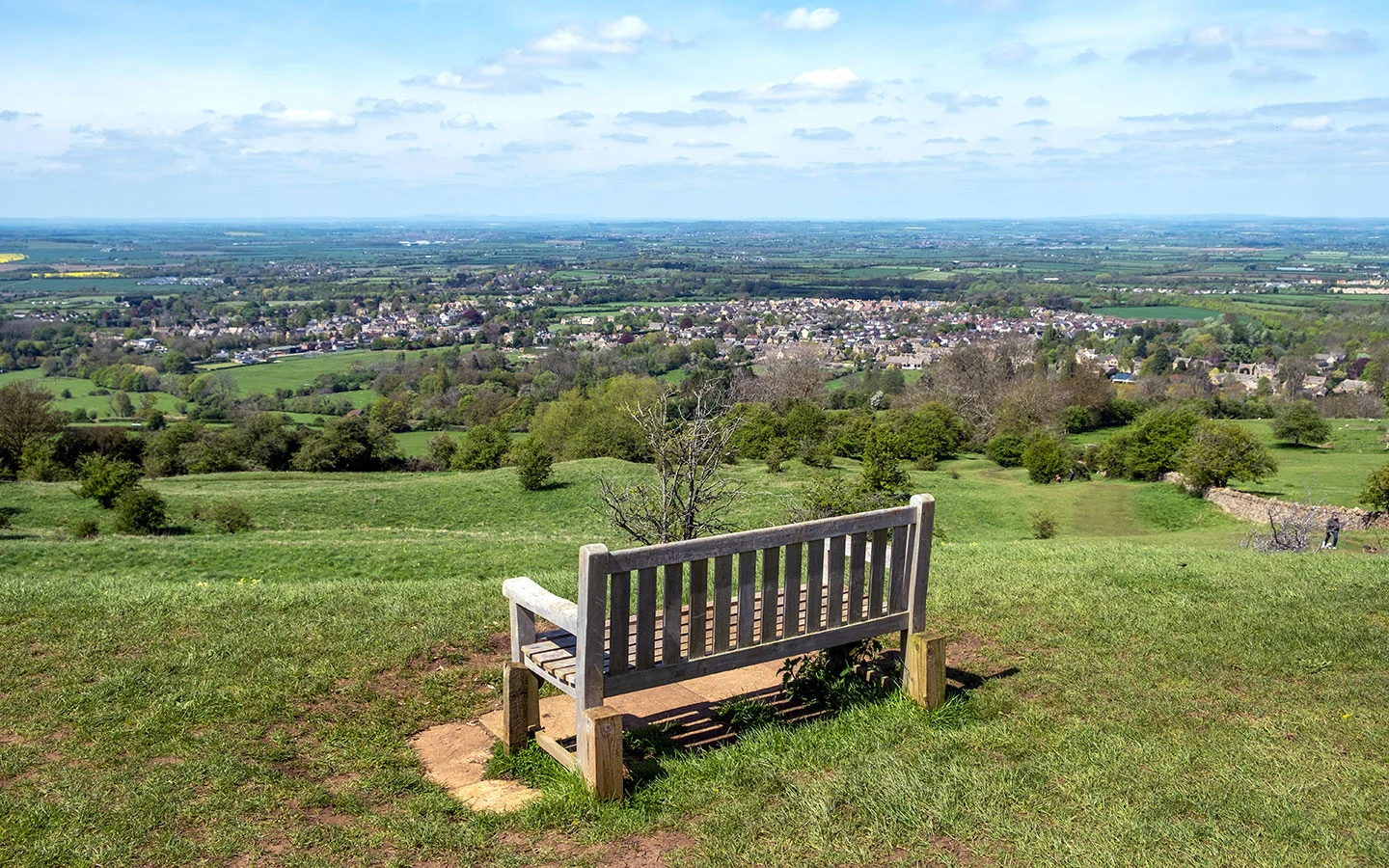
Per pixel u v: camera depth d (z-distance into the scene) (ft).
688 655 16.79
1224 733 18.35
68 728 18.11
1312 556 39.86
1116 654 23.20
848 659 20.65
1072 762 16.85
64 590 28.50
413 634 24.21
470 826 14.73
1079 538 103.45
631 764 17.08
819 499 58.65
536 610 16.65
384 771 16.80
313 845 14.20
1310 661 22.44
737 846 14.06
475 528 122.21
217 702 19.40
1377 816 14.89
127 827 14.37
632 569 15.65
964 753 17.31
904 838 14.23
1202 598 28.35
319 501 133.18
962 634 25.13
